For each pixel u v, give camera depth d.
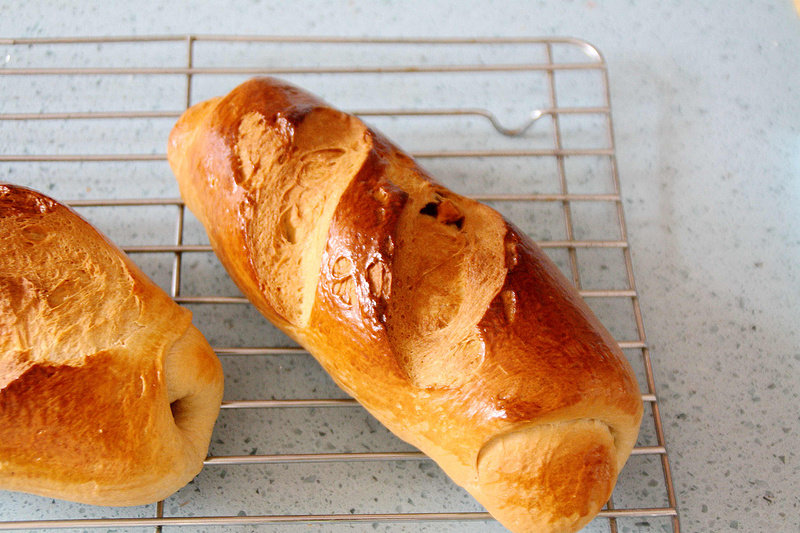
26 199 0.56
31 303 0.54
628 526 0.58
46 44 0.64
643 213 0.63
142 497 0.55
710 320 0.61
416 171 0.57
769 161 0.64
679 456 0.59
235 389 0.59
